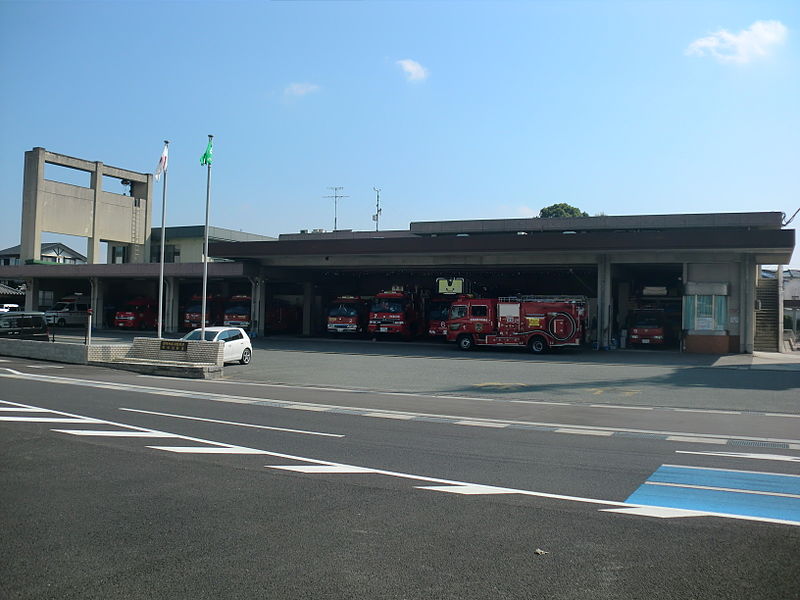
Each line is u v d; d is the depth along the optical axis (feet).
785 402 57.77
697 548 19.86
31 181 173.68
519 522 22.39
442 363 93.30
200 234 201.87
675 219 130.00
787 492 26.78
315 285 172.86
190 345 82.69
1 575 17.31
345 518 22.66
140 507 23.66
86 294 199.52
